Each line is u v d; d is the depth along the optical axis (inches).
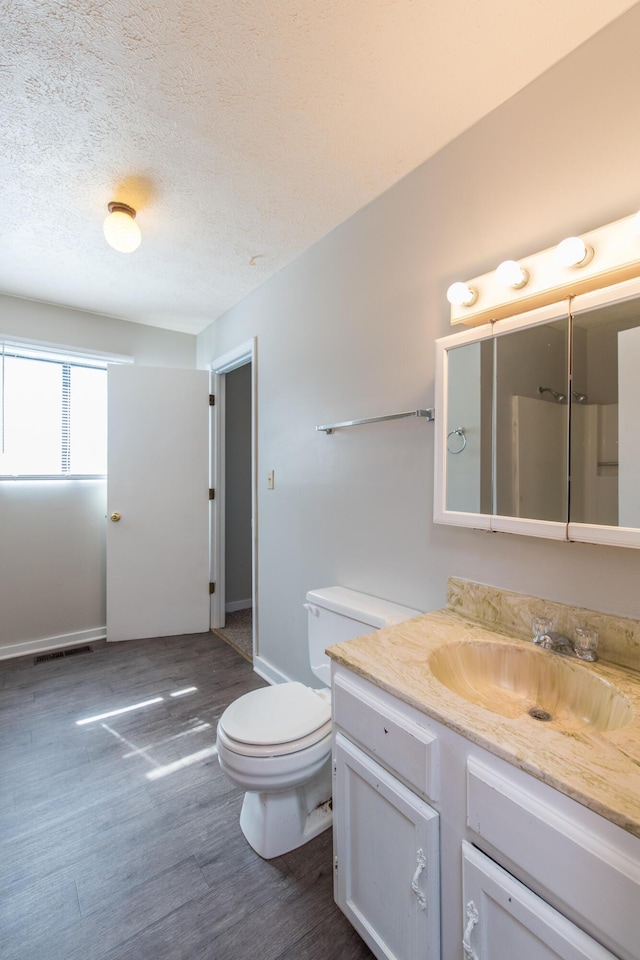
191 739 75.2
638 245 36.5
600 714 36.1
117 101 47.6
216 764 69.1
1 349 107.2
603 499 39.6
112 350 122.3
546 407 43.4
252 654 106.4
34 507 112.0
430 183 56.9
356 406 69.9
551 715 39.3
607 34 39.8
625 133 39.1
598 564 41.1
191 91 46.4
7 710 84.1
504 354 46.9
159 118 50.2
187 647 115.6
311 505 81.1
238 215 70.5
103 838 55.2
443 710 31.7
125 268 90.5
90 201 67.0
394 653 41.8
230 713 54.7
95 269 91.3
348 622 61.7
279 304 91.0
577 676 38.9
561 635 42.3
